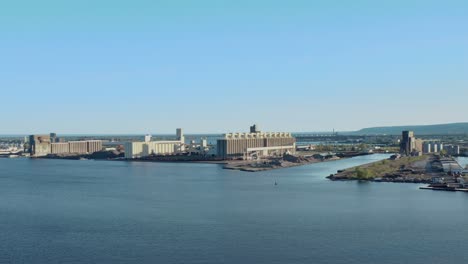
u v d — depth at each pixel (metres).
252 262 191.62
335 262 191.75
